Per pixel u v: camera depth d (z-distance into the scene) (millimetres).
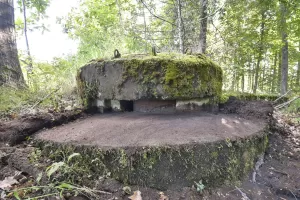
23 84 4555
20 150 2066
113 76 2662
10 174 1822
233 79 7316
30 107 3379
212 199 1794
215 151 1854
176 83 2426
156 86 2451
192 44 6727
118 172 1791
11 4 4793
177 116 2455
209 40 7688
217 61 7191
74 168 1812
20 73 4781
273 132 3160
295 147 2910
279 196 2043
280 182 2189
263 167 2410
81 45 7727
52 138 2141
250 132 2215
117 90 2641
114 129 2148
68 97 4047
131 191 1726
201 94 2576
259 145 2365
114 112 2883
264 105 2967
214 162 1873
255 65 9367
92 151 1832
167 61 2424
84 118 2812
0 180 1773
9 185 1638
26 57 5465
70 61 6109
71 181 1745
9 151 2057
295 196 2037
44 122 2533
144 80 2471
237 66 7242
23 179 1741
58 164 1598
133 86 2525
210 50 7340
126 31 7207
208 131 2049
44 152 2074
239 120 2574
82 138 2029
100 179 1789
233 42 7098
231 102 3102
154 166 1756
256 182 2154
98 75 2809
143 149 1733
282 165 2500
